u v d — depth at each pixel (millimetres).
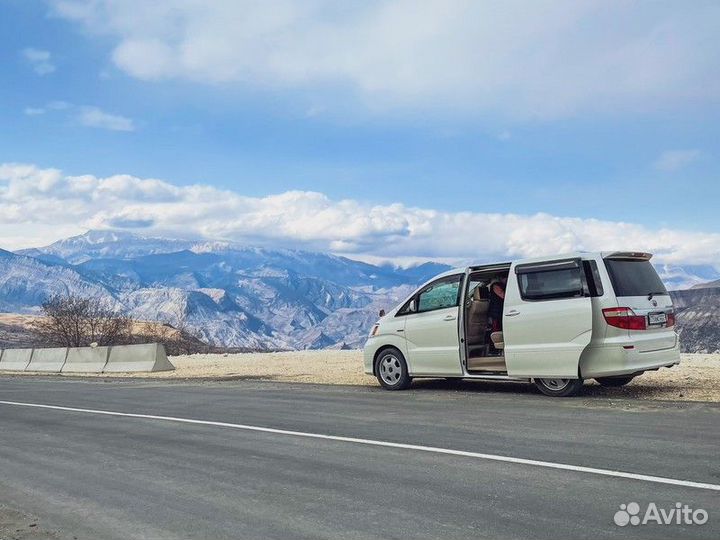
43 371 24500
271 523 5176
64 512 5777
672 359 10641
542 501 5352
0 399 14383
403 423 8977
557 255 10797
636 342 10164
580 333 10297
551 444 7262
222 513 5484
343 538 4777
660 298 10922
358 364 19781
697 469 6059
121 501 5988
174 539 4949
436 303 12195
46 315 54406
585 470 6145
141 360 21688
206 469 6961
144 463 7402
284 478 6438
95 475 6984
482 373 11484
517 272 11070
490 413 9414
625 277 10484
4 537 5211
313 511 5402
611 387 11859
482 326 12078
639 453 6703
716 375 13242
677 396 10672
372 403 11047
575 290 10461
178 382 17016
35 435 9547
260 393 13352
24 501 6176
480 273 11805
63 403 13227
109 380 18875
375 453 7273
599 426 8125
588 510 5098
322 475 6477
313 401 11664
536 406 9859
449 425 8648
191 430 9305
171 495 6086
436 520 5039
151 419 10500
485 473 6238
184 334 67688
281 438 8367
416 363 12328
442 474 6285
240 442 8266
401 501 5539
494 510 5199
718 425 7996
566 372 10430
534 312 10750
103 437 9133
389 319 12820
